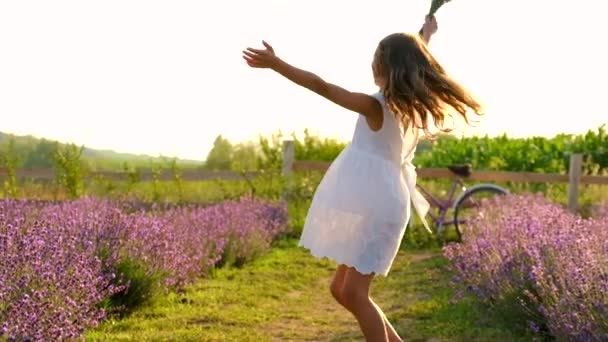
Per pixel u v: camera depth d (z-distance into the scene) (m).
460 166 12.52
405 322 6.42
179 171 13.66
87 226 6.65
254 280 8.48
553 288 5.18
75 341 4.76
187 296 7.21
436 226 12.37
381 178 4.14
